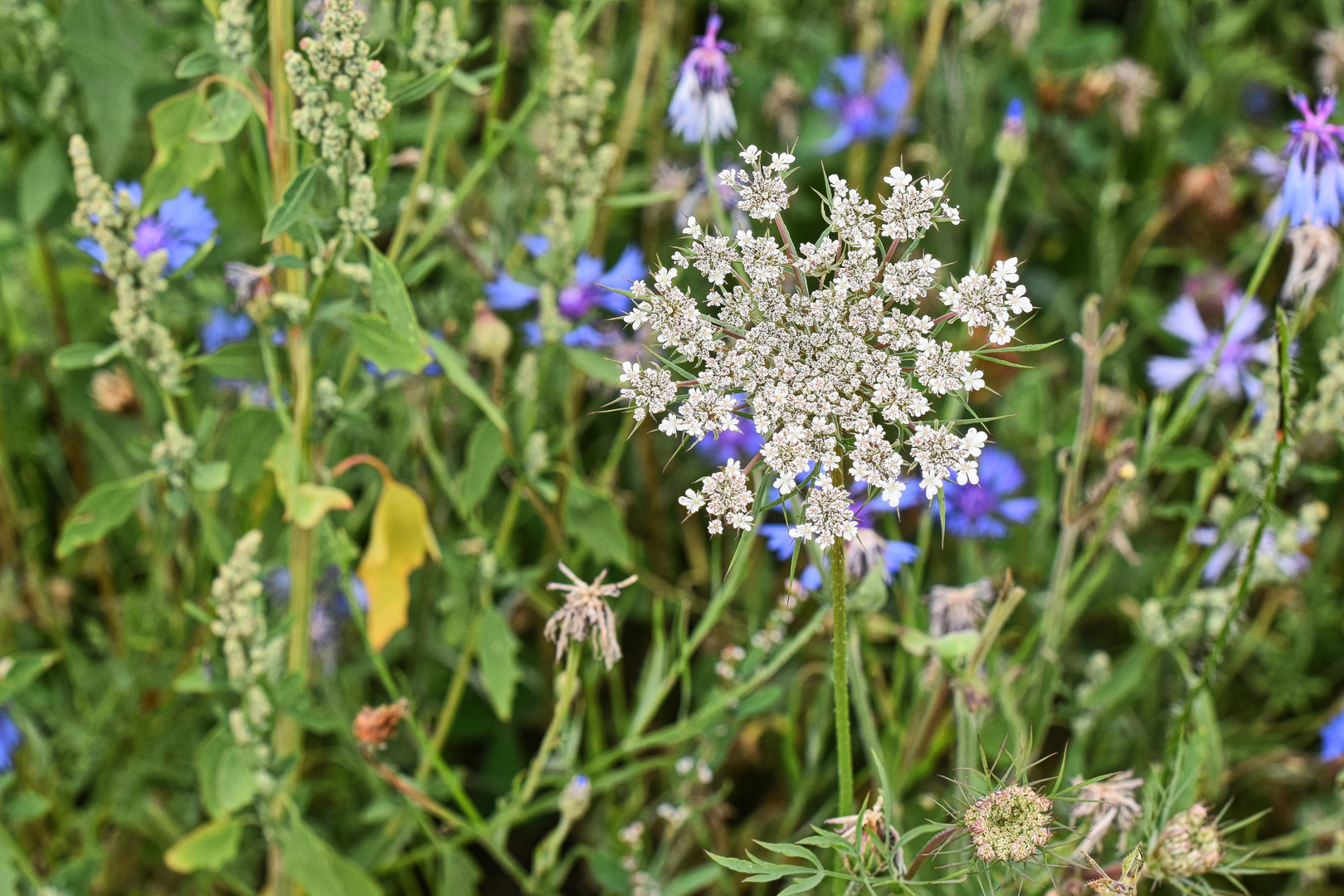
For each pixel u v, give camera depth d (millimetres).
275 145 543
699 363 466
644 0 678
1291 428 577
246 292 550
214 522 579
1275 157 686
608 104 719
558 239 600
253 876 650
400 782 574
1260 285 710
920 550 593
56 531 698
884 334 459
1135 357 721
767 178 458
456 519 673
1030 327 727
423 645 658
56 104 632
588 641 612
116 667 633
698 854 659
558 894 670
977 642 535
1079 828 549
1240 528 590
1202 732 554
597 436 703
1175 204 709
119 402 630
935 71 731
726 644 655
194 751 650
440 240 642
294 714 571
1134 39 792
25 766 639
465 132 717
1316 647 683
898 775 585
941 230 695
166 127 557
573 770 588
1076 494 566
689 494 459
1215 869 524
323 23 517
